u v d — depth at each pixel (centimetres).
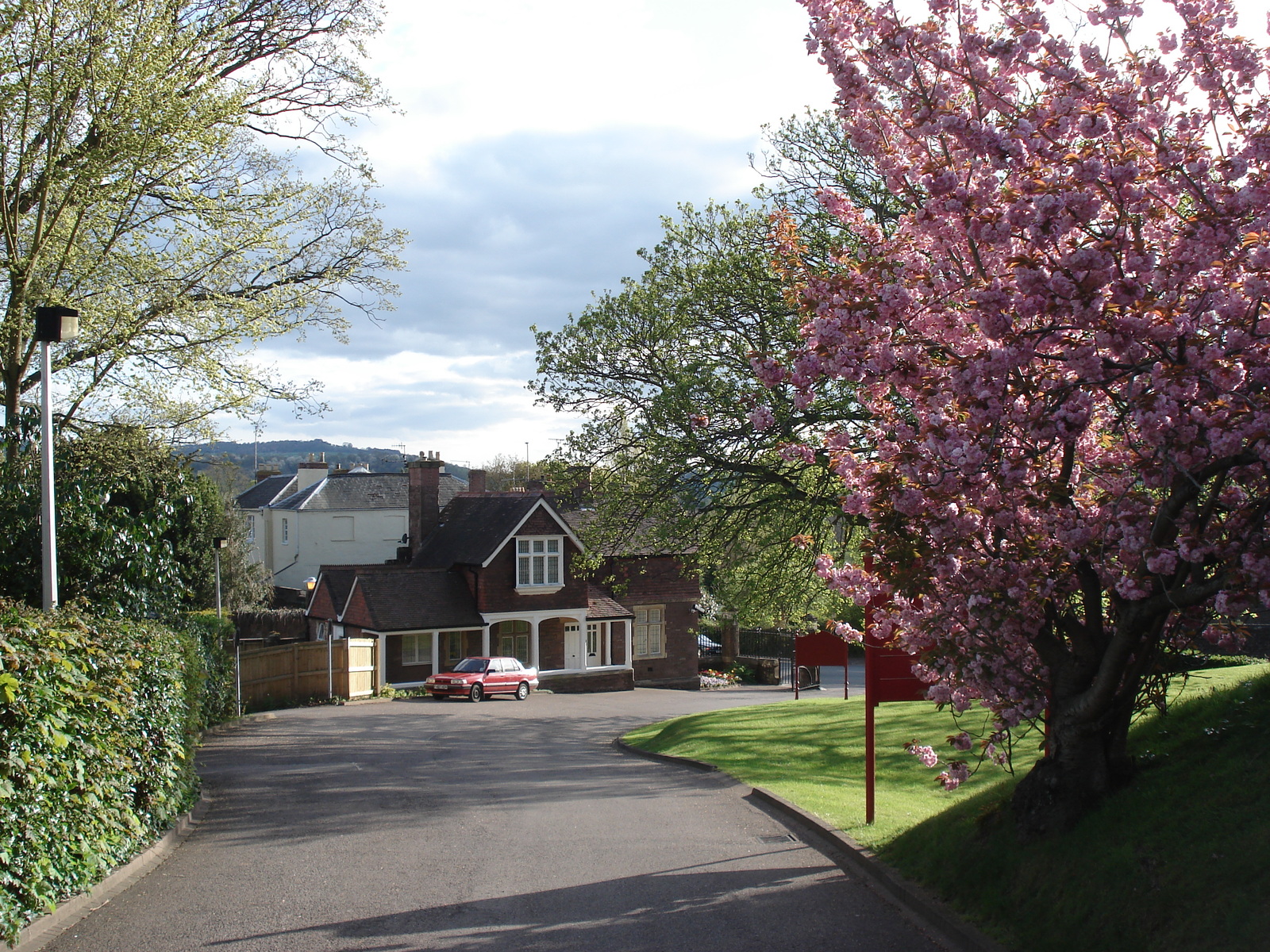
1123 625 680
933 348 723
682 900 821
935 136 748
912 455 675
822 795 1280
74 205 1608
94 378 1792
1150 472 645
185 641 1342
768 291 1978
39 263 1562
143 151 1573
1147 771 744
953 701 819
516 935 735
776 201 2036
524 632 4372
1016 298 661
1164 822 656
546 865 967
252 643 3959
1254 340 638
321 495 5841
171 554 1650
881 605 886
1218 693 865
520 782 1591
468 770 1780
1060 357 653
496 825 1188
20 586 1360
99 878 862
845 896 812
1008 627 732
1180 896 577
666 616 4706
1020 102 835
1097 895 628
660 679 4662
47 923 735
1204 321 656
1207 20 711
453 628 4078
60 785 770
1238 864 570
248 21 1953
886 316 691
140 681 1020
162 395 1873
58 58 1501
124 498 1867
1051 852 706
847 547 2091
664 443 2055
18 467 1438
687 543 2188
